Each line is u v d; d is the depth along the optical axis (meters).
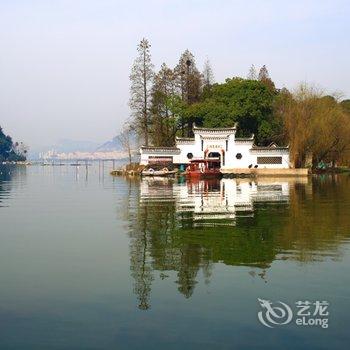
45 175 94.44
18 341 9.66
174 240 19.19
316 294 12.20
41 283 13.41
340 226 22.39
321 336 9.80
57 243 18.97
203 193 43.12
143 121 90.12
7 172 114.31
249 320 10.58
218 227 22.36
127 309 11.30
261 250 17.08
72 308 11.41
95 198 38.94
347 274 13.93
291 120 80.81
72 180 72.06
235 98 82.69
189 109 87.69
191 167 77.19
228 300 11.81
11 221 25.27
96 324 10.45
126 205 32.81
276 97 89.69
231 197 38.53
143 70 89.12
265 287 12.77
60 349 9.30
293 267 14.76
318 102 82.44
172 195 41.06
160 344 9.47
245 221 24.23
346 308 11.25
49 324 10.48
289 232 20.78
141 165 83.19
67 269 14.88
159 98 92.25
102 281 13.53
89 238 20.00
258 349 9.25
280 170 78.88
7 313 11.16
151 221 24.70
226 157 80.31
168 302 11.71
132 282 13.41
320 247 17.56
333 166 89.81
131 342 9.57
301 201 34.56
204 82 109.38
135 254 16.77
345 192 43.09
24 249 17.86
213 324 10.38
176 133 95.06
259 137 85.44
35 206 32.78
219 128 80.12
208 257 16.17
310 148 81.69
